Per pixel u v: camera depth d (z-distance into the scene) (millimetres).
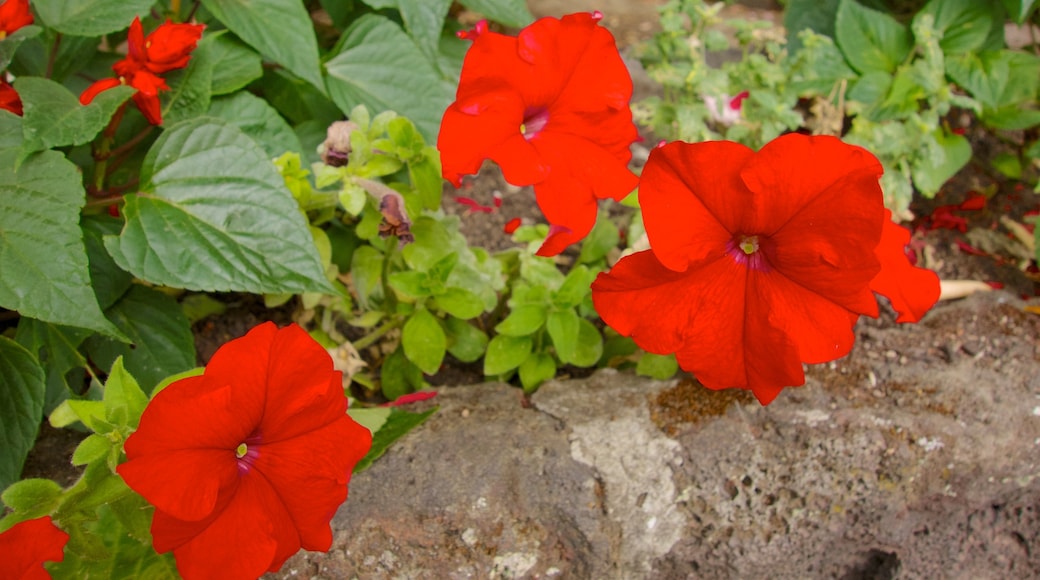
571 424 444
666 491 436
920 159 559
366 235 466
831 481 447
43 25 479
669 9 541
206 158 428
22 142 415
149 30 532
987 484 465
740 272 373
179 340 460
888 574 483
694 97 543
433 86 543
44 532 319
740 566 444
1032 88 589
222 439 318
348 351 476
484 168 606
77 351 445
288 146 502
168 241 413
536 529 426
